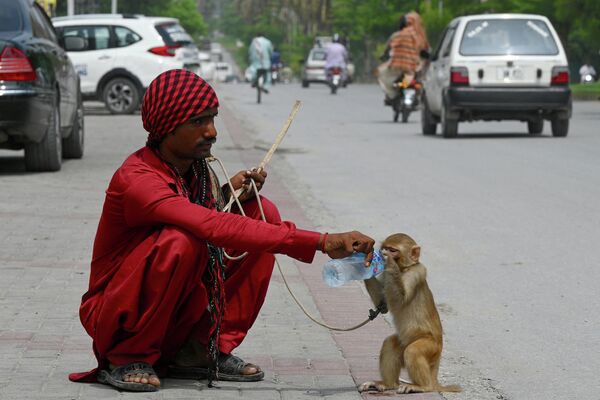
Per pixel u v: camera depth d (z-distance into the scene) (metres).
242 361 6.24
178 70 5.95
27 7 16.09
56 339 7.01
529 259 10.23
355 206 13.48
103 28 31.58
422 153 20.42
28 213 12.29
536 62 23.36
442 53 24.78
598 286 9.12
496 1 63.31
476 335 7.62
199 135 5.90
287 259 9.94
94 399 5.75
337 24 124.88
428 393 5.89
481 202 13.79
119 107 31.55
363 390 5.99
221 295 5.99
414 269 5.80
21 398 5.74
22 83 14.73
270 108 37.88
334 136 24.88
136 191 5.76
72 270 9.30
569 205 13.52
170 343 6.15
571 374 6.69
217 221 5.70
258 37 41.22
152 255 5.70
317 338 7.18
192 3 132.88
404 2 93.56
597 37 53.56
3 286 8.62
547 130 26.78
